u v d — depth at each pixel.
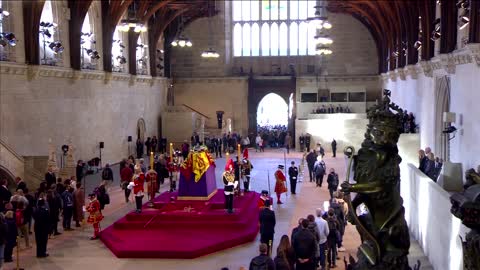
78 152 30.23
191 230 17.75
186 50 48.56
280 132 48.41
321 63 47.81
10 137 23.84
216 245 16.00
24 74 24.80
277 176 22.53
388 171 5.59
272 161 36.97
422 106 28.89
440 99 24.48
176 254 15.30
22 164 22.31
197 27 48.16
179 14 44.25
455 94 21.72
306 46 48.28
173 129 44.44
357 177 5.79
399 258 5.52
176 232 17.53
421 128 29.19
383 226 5.64
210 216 18.28
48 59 27.02
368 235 5.60
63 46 28.47
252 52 48.91
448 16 21.91
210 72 48.38
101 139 33.44
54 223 17.80
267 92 48.31
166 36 47.44
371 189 5.57
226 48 48.22
